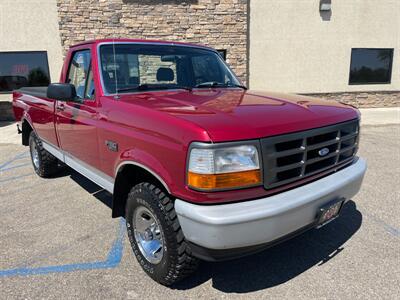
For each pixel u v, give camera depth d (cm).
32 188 514
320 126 259
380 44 1316
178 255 251
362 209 421
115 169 297
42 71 1162
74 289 276
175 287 277
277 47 1234
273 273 295
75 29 1081
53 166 541
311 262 310
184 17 1130
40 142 525
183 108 259
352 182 285
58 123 417
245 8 1155
